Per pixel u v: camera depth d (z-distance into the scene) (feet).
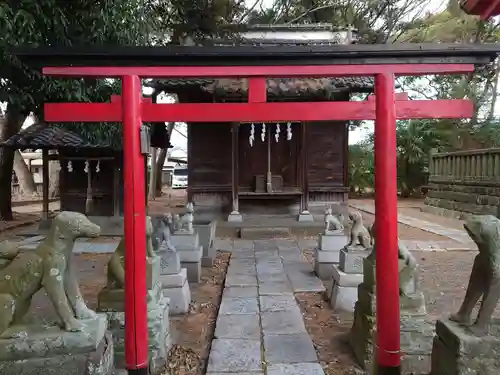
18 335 9.54
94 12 21.66
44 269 9.92
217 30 44.62
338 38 44.86
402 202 69.15
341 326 16.97
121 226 37.47
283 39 44.29
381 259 11.40
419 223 45.37
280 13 59.47
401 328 13.23
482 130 63.98
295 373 12.68
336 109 11.63
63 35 21.12
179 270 19.21
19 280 9.89
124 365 13.12
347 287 18.63
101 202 38.24
